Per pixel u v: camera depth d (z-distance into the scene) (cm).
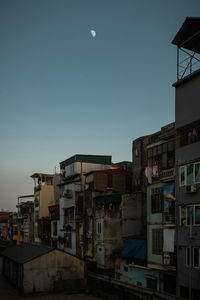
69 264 3625
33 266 3475
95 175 4444
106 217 3878
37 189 7056
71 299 3197
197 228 2464
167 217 2809
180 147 2742
